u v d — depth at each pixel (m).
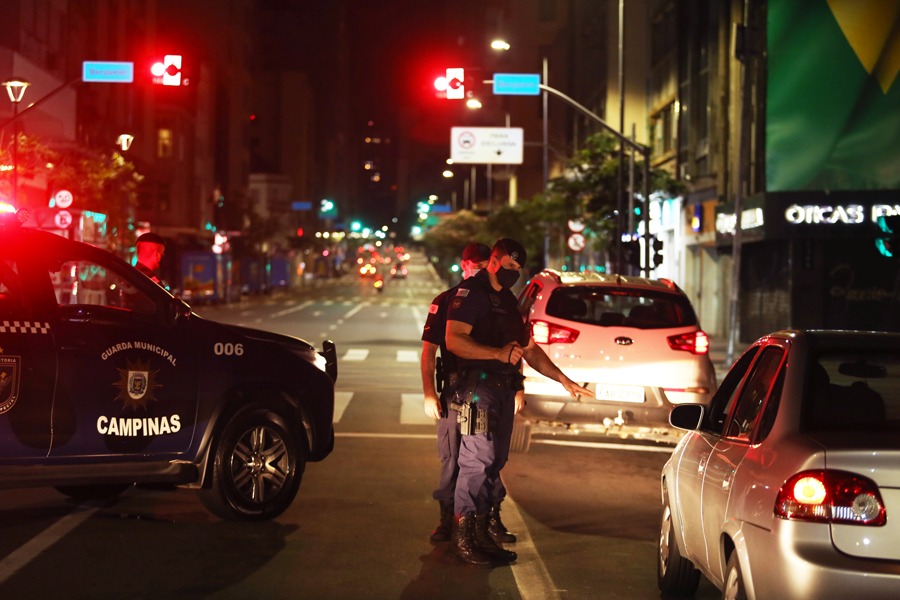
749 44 28.30
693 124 44.91
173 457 9.45
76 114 54.84
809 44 34.62
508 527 10.11
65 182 39.69
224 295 82.31
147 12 78.25
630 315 13.88
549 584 8.13
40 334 8.84
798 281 34.88
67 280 23.02
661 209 52.78
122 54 69.38
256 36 155.62
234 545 9.04
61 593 7.55
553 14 90.88
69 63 55.28
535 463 13.76
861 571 4.94
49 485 8.94
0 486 8.65
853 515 5.05
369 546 9.14
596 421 13.32
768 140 34.84
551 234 60.75
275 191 161.00
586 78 70.94
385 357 32.06
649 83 54.91
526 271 80.44
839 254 34.84
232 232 99.44
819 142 34.53
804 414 5.66
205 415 9.59
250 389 9.88
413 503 10.95
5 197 30.72
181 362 9.49
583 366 13.35
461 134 62.25
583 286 13.62
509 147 62.28
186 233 91.75
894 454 5.09
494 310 8.77
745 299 39.53
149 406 9.29
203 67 102.62
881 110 34.28
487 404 8.63
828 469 5.14
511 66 91.75
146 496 11.05
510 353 8.59
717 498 6.15
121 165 42.50
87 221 38.00
